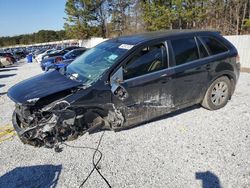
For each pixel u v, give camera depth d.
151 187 2.81
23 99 3.45
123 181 2.95
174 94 4.23
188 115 4.71
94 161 3.39
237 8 23.56
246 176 2.88
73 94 3.49
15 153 3.74
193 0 24.36
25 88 3.79
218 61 4.66
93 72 3.88
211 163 3.17
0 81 12.36
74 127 3.64
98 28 41.06
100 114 3.79
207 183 2.81
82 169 3.24
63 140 3.68
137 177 3.00
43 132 3.46
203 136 3.89
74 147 3.78
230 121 4.38
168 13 24.88
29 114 3.50
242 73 8.94
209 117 4.59
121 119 3.83
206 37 4.64
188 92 4.41
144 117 4.07
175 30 4.80
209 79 4.61
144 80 3.86
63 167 3.30
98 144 3.83
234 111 4.81
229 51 4.87
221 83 4.84
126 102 3.82
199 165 3.14
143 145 3.72
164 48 4.10
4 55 27.20
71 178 3.06
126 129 4.25
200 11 24.78
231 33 23.73
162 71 4.01
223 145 3.59
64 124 3.50
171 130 4.14
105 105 3.68
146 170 3.12
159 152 3.50
